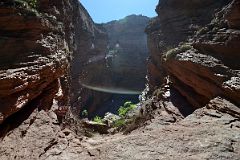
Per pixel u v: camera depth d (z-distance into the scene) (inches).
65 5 946.7
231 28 549.3
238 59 500.1
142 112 759.7
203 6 888.9
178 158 262.2
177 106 576.7
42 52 523.5
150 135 331.0
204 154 265.1
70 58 916.6
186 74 594.6
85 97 1695.4
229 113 382.0
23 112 433.7
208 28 650.8
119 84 2281.0
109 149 302.8
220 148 274.8
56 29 692.1
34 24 529.7
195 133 320.2
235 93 408.8
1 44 442.9
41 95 520.4
